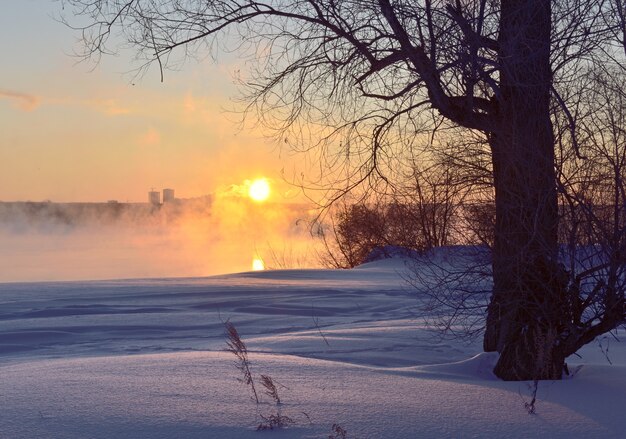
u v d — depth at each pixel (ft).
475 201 26.45
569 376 24.61
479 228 25.93
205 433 15.52
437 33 22.41
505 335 26.27
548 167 23.17
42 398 18.42
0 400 18.33
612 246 22.66
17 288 69.00
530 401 19.33
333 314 50.93
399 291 63.10
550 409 18.51
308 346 34.06
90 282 76.64
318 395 19.10
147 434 15.42
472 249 26.61
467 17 22.39
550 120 23.30
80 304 56.44
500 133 23.84
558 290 24.07
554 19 22.91
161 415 16.75
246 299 59.00
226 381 20.70
